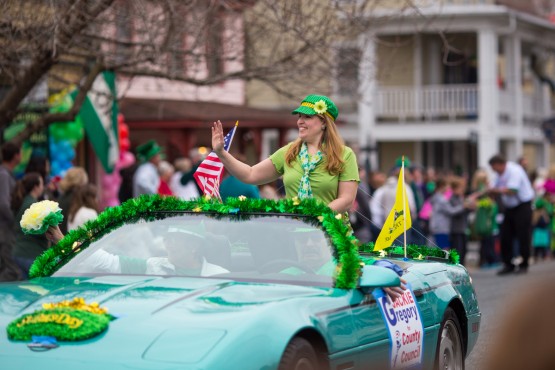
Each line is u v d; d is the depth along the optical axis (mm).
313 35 20188
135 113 31562
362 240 23828
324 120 10219
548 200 32469
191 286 7969
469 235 29547
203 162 10875
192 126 32031
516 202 26219
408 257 11430
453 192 27078
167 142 34000
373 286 8406
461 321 11047
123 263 8828
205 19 19203
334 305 7973
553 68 58469
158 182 22125
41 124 18109
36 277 8977
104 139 22219
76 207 15422
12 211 15305
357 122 46469
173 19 18562
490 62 44875
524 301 3611
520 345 3570
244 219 8930
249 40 20969
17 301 7766
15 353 6945
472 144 48250
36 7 18266
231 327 6938
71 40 16906
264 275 8484
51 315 7098
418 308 9648
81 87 18203
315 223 8773
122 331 6992
